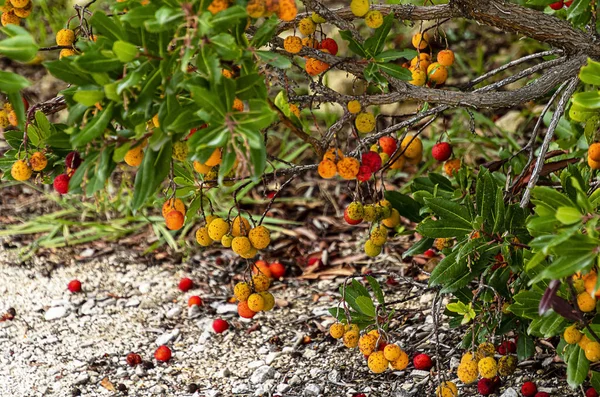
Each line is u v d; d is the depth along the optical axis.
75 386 2.03
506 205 1.88
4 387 2.03
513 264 1.79
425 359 1.96
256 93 1.60
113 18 1.59
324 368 2.03
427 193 1.87
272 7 1.55
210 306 2.23
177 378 2.04
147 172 1.61
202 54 1.54
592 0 1.79
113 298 2.27
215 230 1.78
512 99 1.79
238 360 2.07
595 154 1.77
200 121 1.58
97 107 1.60
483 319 1.84
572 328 1.69
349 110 1.74
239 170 1.60
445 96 1.77
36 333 2.18
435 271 1.79
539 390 1.91
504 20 1.77
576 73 1.81
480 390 1.91
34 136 1.78
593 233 1.58
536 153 2.12
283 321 2.17
